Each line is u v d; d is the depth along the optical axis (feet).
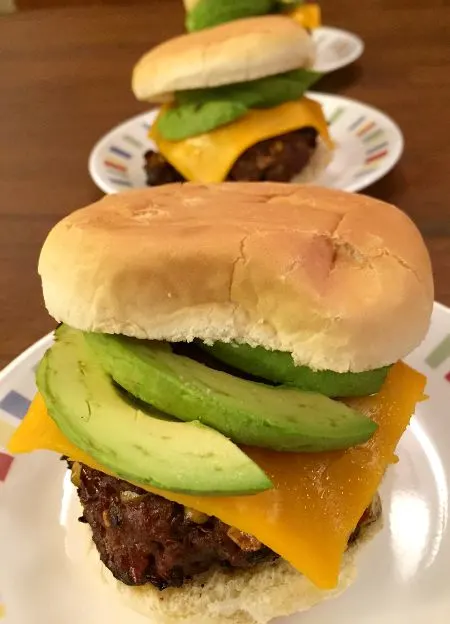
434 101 1.21
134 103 1.32
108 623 0.50
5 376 0.67
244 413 0.41
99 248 0.46
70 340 0.51
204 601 0.49
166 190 0.58
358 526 0.52
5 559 0.54
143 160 1.12
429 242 0.85
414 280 0.47
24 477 0.60
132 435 0.43
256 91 1.00
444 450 0.61
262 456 0.46
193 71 0.98
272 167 1.01
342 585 0.51
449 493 0.57
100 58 1.49
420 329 0.47
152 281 0.45
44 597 0.52
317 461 0.47
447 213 0.91
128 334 0.45
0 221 0.99
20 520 0.57
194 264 0.45
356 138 1.08
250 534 0.45
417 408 0.64
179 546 0.47
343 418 0.44
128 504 0.48
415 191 0.97
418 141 1.09
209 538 0.47
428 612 0.50
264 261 0.45
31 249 0.92
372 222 0.51
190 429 0.42
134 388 0.44
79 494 0.54
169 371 0.43
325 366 0.44
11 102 1.37
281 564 0.50
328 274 0.46
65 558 0.55
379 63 1.36
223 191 0.57
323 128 1.04
